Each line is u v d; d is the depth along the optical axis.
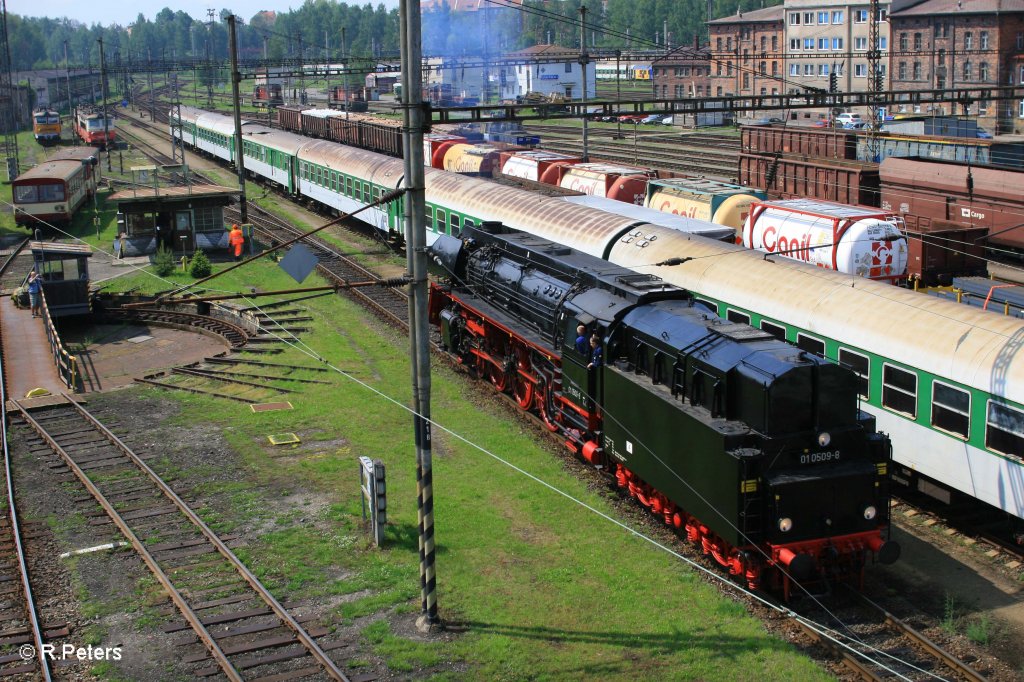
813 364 15.14
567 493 19.64
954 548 17.58
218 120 78.38
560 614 15.20
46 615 15.46
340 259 42.69
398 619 15.19
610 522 18.38
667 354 17.42
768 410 14.98
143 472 21.34
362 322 33.22
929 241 31.50
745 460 14.88
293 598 15.82
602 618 15.05
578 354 20.28
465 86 105.00
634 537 17.78
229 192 44.53
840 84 96.75
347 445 22.50
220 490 20.19
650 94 116.75
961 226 36.06
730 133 88.62
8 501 19.89
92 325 34.78
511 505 19.16
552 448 22.09
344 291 37.16
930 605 15.60
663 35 151.00
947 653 13.93
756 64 103.75
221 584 16.34
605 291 20.78
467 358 28.30
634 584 16.05
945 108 87.25
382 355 29.55
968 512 18.62
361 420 24.06
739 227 33.72
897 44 91.50
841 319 19.89
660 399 17.14
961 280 23.83
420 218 14.48
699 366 16.53
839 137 49.91
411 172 14.34
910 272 32.31
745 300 22.44
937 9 87.56
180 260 43.34
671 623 14.86
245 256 43.91
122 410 25.34
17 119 113.56
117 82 175.38
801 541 15.04
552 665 13.83
